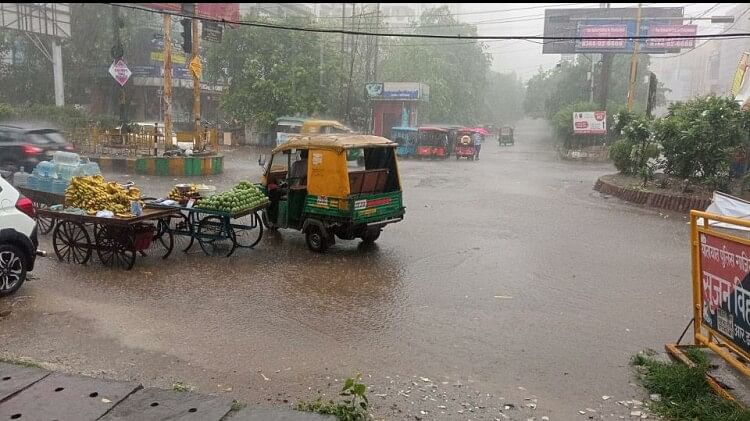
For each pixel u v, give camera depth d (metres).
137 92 20.89
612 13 37.09
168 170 18.80
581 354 5.61
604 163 31.55
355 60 40.56
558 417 4.35
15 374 4.39
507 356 5.52
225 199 8.89
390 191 10.22
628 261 9.53
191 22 15.28
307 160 9.75
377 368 5.16
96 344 5.43
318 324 6.25
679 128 16.56
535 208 15.05
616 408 4.51
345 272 8.42
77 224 8.19
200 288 7.41
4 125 14.95
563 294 7.62
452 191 17.92
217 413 3.89
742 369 4.53
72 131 18.28
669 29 35.75
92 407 3.91
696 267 5.22
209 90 34.97
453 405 4.49
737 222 4.55
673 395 4.64
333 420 3.88
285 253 9.52
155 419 3.79
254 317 6.39
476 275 8.46
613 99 45.88
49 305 6.45
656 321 6.62
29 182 10.47
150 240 8.52
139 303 6.70
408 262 9.12
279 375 4.93
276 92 30.97
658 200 15.77
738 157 16.62
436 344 5.78
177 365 5.04
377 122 39.12
